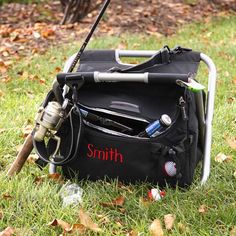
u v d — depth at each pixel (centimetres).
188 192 208
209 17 538
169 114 205
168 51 216
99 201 206
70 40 420
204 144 218
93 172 213
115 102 208
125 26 481
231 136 257
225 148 243
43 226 193
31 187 210
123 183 213
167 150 205
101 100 208
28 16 512
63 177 218
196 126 209
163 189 212
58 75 207
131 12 527
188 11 555
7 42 407
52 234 190
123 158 209
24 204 202
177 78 200
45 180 214
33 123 266
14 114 275
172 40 433
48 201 203
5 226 195
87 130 209
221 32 467
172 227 193
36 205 202
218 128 262
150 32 465
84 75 205
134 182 212
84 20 487
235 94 311
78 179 216
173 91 206
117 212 201
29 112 276
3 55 373
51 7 552
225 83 327
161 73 205
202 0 595
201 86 198
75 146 210
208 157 216
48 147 214
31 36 424
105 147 209
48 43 410
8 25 471
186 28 488
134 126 211
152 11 533
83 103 208
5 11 531
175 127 204
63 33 442
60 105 209
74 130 210
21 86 319
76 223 192
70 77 205
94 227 191
